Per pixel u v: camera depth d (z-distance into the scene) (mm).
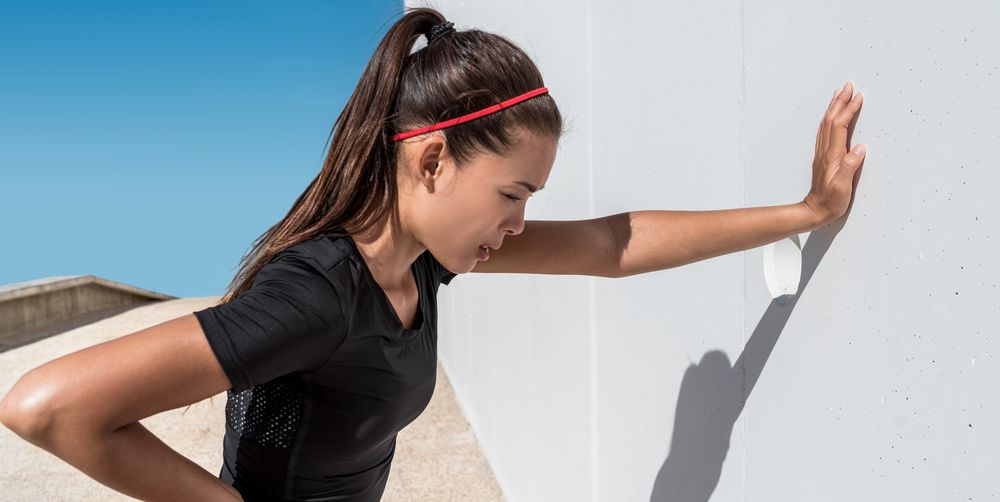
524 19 2588
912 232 883
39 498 3299
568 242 1266
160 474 840
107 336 6957
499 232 1023
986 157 775
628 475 1783
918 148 868
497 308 3236
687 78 1413
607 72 1801
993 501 784
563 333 2254
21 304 7121
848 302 1002
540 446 2584
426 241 1023
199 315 830
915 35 865
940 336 847
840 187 975
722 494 1352
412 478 3406
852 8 972
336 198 993
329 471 1085
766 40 1159
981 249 786
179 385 802
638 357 1695
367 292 971
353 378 1006
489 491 3252
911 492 899
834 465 1039
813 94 1058
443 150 964
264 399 1041
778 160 1144
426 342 1123
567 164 2176
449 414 4250
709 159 1346
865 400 974
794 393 1127
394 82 984
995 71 760
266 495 1080
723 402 1337
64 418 762
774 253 1187
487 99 936
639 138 1639
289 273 910
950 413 837
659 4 1505
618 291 1796
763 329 1206
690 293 1442
